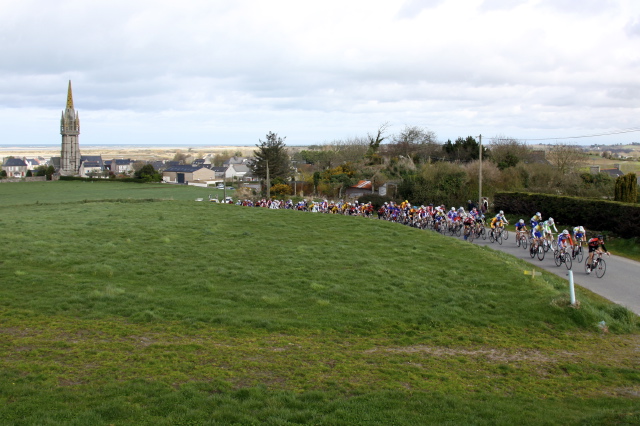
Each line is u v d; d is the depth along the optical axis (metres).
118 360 9.37
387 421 7.18
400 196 53.34
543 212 36.81
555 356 10.95
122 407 7.21
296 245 22.52
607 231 28.84
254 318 12.52
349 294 14.96
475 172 50.50
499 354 10.94
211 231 25.45
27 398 7.49
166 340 10.77
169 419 6.95
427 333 12.12
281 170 90.38
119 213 32.91
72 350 9.84
